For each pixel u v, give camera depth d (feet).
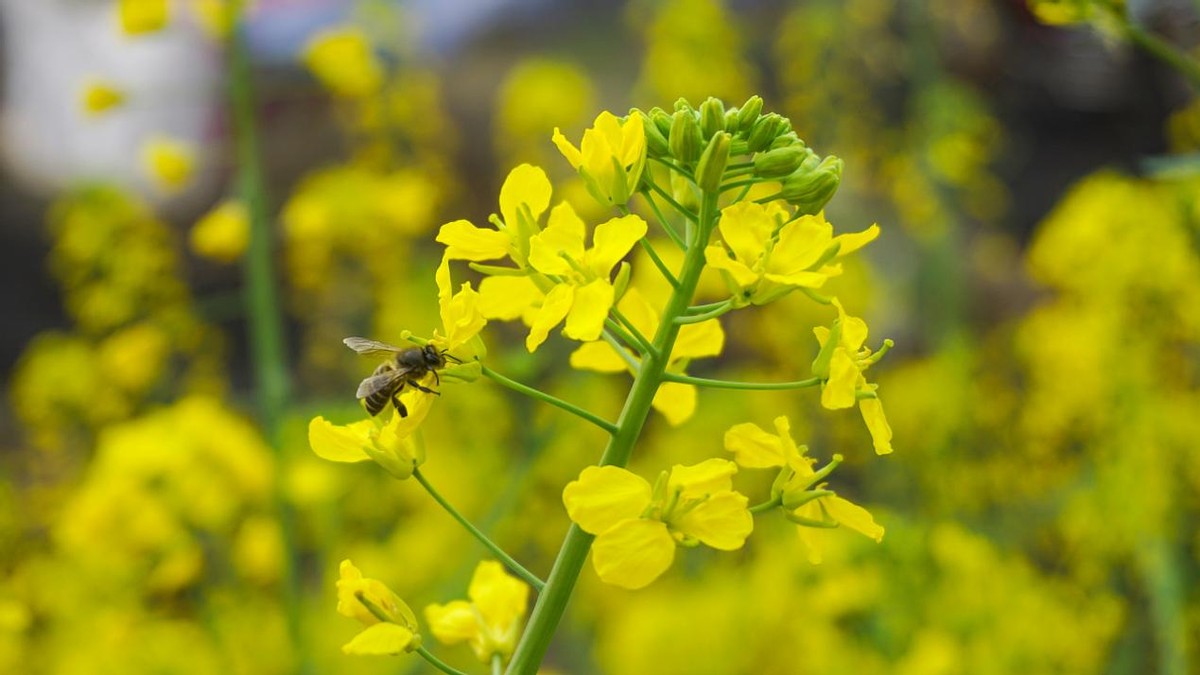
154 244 2.32
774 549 1.95
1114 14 1.51
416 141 2.62
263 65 3.61
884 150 2.91
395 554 1.96
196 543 1.82
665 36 2.84
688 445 2.35
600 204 1.27
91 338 2.33
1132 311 2.11
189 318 2.32
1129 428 1.94
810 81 2.95
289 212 2.36
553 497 2.18
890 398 2.45
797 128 2.99
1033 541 2.31
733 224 1.26
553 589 1.28
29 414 2.30
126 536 1.78
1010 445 2.39
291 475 1.89
